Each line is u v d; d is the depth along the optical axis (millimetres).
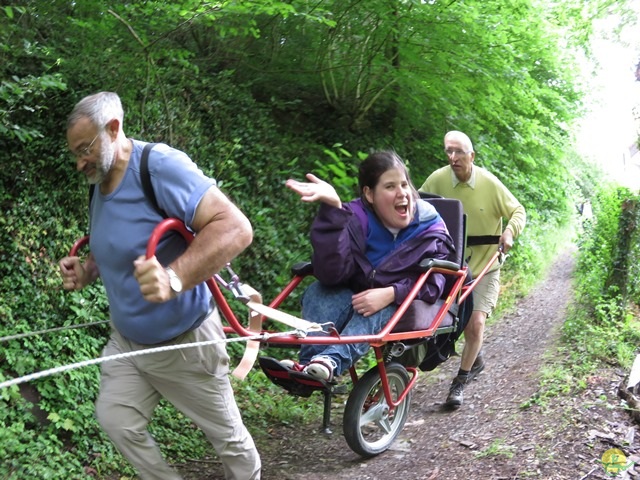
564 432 4090
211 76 8281
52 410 4184
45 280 4957
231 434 3254
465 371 5398
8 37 5457
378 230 4332
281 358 6367
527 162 11648
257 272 7152
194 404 3156
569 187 16406
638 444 3924
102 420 3041
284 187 7996
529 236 12609
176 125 6832
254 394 5477
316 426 5109
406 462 4270
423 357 4898
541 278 11539
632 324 6270
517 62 9516
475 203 5805
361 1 8070
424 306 4301
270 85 9414
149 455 3111
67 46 5973
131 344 3064
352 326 4066
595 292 6910
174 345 2793
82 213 5504
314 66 9219
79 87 5688
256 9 5980
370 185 4277
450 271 4426
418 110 9734
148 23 5980
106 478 3902
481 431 4531
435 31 8234
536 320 7988
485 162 10352
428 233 4320
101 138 2752
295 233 7785
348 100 9891
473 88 9039
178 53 6207
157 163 2830
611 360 5207
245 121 7938
